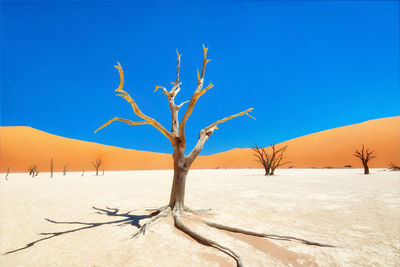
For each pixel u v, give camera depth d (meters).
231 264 3.52
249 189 14.12
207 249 4.06
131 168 80.19
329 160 60.03
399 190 12.08
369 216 6.64
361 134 66.50
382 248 4.19
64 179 27.91
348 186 14.73
